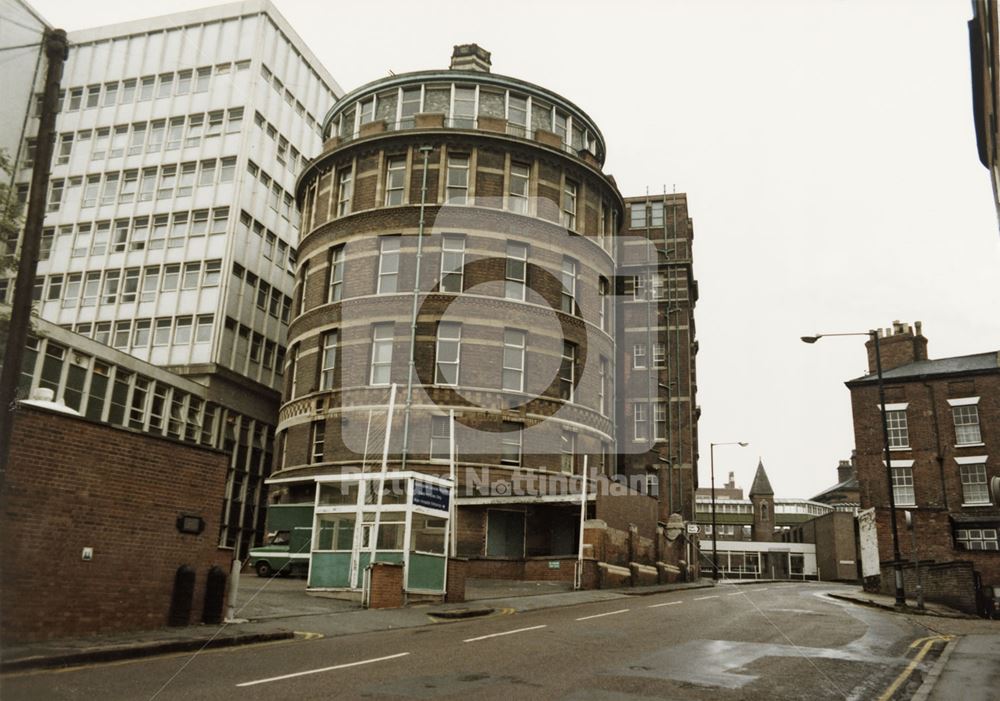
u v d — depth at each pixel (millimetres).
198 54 48375
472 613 17891
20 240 9320
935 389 48125
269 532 32031
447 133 33562
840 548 66812
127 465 13023
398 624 15531
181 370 42406
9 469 11172
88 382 33406
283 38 50469
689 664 10734
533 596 22844
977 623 20109
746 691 8938
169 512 13680
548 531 30594
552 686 8938
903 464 47875
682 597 25422
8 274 9414
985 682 9641
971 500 45688
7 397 9242
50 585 11562
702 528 83875
